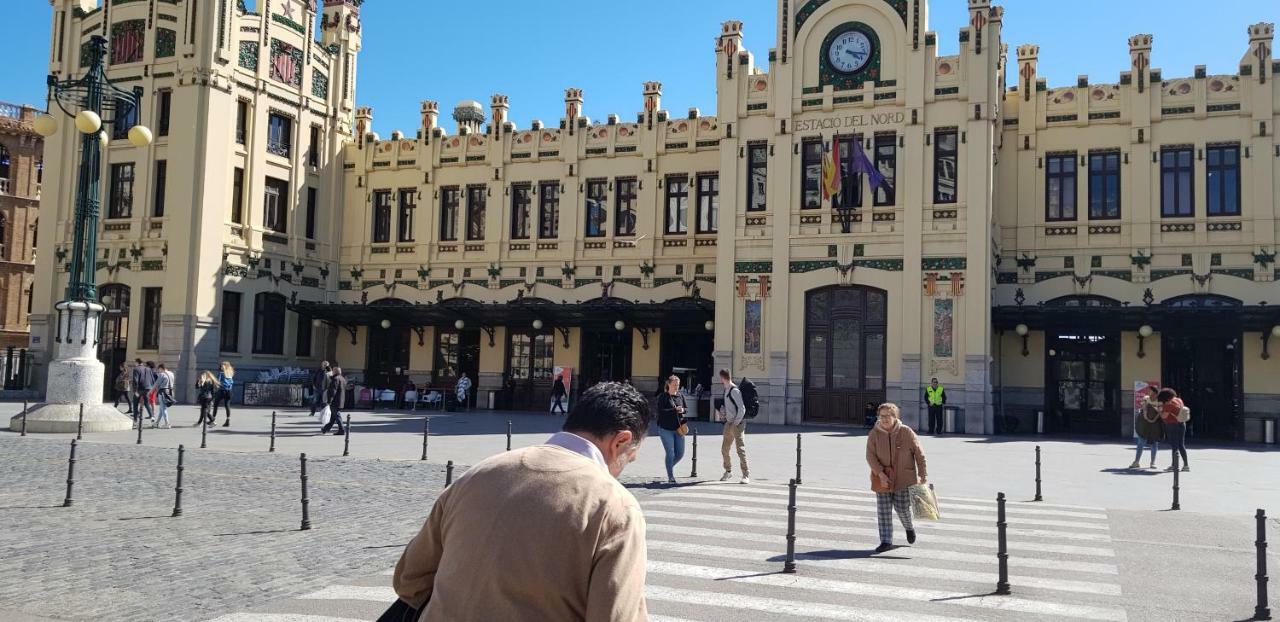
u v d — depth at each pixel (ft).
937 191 109.09
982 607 29.07
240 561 33.65
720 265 116.78
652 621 26.89
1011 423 111.55
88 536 37.58
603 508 10.69
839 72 113.80
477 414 121.70
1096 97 115.03
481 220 140.36
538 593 10.39
